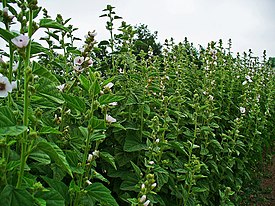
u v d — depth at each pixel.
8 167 1.95
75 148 2.78
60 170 2.69
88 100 3.62
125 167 3.81
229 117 6.57
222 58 7.89
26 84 1.87
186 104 5.68
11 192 1.80
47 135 2.85
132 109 4.22
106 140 4.01
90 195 2.47
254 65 9.36
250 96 7.72
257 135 7.18
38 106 2.18
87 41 2.93
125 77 4.52
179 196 3.95
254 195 7.36
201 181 4.77
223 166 5.51
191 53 8.26
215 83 6.58
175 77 5.86
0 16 2.13
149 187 3.02
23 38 1.85
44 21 2.05
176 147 3.96
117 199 3.82
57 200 2.09
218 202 5.60
